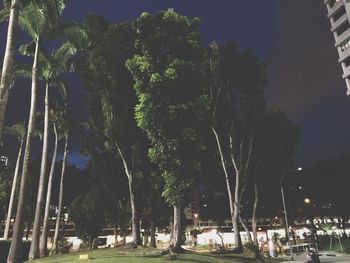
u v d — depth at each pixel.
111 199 44.97
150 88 21.55
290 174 60.47
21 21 26.92
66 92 33.16
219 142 34.03
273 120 37.00
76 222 50.03
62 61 31.17
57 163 64.38
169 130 21.47
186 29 23.66
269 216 59.44
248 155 36.19
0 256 29.75
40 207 29.81
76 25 28.77
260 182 41.53
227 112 34.56
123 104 31.20
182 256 22.25
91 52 30.52
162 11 24.09
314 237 59.12
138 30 23.69
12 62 17.64
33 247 28.67
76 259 22.62
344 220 66.38
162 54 23.27
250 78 33.09
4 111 16.72
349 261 33.84
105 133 32.84
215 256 26.12
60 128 42.12
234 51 33.12
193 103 21.80
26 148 25.22
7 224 45.75
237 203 33.81
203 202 67.75
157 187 35.22
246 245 31.58
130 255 23.98
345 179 60.53
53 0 25.89
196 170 21.86
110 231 88.38
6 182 57.66
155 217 43.84
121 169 40.94
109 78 30.56
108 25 31.77
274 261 33.38
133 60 22.89
